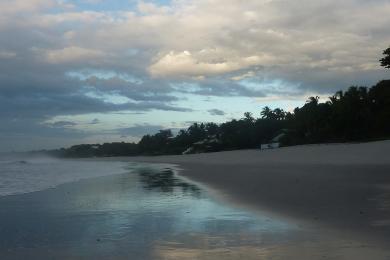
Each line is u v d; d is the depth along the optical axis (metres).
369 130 79.50
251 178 28.17
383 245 8.55
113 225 11.90
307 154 56.91
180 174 39.66
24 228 11.57
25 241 9.96
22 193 21.31
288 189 19.58
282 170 34.69
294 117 106.69
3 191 22.55
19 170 52.16
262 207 14.61
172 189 23.17
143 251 8.89
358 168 31.44
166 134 191.25
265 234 10.20
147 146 191.88
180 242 9.64
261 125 133.00
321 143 83.31
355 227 10.37
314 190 18.47
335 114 84.00
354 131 80.75
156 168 57.12
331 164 38.28
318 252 8.27
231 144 135.12
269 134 131.38
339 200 15.06
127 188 24.14
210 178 31.45
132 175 38.97
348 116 80.81
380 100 64.50
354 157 43.88
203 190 22.14
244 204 15.67
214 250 8.83
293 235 9.88
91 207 15.74
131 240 9.94
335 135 84.62
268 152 76.62
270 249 8.71
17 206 16.16
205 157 96.31
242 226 11.35
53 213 14.27
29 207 15.84
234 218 12.70
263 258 8.07
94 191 22.31
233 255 8.38
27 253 8.87
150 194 20.48
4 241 9.98
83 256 8.59
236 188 22.06
